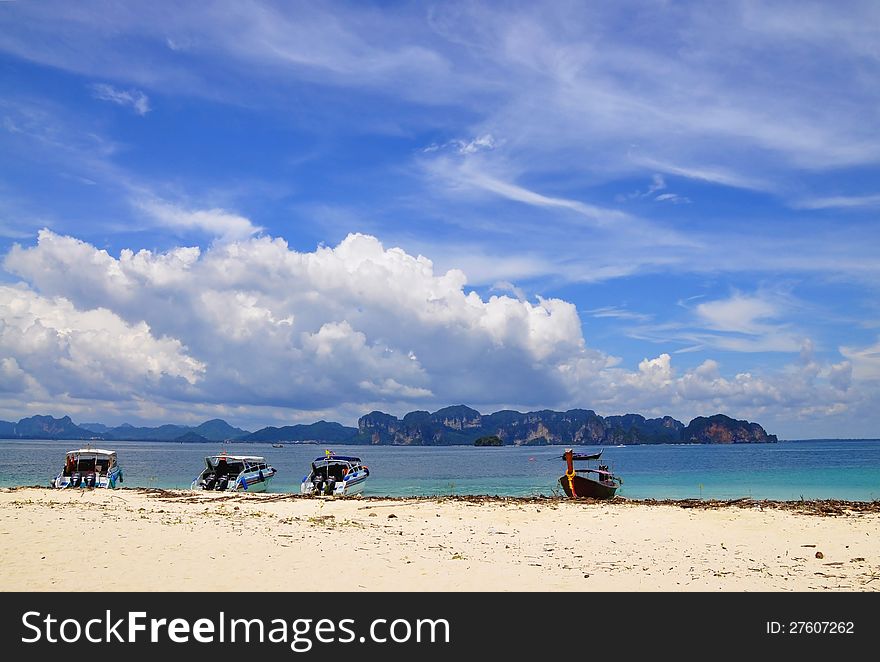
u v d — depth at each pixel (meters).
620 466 114.44
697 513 30.62
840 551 21.39
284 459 162.00
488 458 168.25
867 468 100.44
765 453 196.38
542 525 27.16
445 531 24.88
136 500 36.47
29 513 23.64
